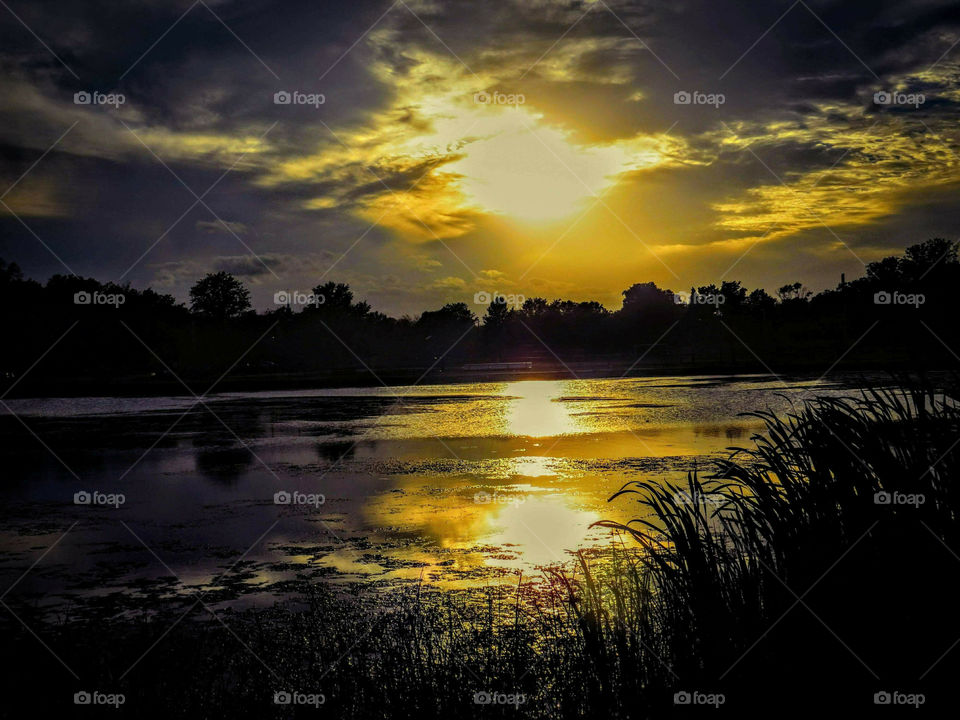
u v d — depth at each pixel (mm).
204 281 91375
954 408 3869
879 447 3771
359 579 8219
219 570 8859
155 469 16516
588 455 16328
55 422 29109
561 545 9195
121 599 7898
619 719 3768
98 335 70125
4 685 4875
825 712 3348
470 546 9391
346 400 36875
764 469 4348
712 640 3676
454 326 104062
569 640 4863
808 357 60125
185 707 4434
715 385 38969
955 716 3230
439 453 17578
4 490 14570
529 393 38156
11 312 69312
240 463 17000
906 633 3348
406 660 4863
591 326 97812
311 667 4941
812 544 3725
